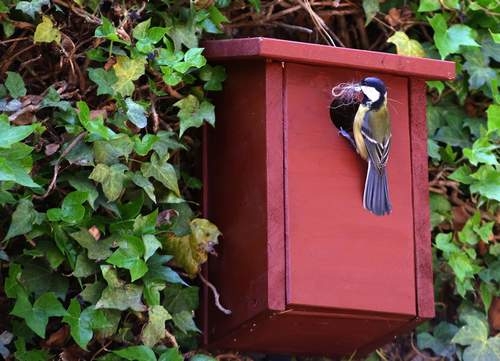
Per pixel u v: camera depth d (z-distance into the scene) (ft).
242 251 14.62
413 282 14.64
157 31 14.93
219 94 15.39
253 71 14.80
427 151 15.80
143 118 14.64
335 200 14.48
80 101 14.21
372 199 14.60
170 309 14.89
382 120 14.79
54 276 14.12
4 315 14.26
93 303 14.02
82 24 14.93
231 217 14.93
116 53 14.79
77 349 14.37
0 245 13.94
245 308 14.48
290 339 15.30
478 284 17.04
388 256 14.56
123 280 14.17
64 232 13.98
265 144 14.40
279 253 14.14
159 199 14.85
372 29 17.37
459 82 17.30
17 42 14.85
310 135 14.56
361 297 14.30
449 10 17.13
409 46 16.93
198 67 14.76
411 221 14.83
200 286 15.29
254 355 16.02
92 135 14.20
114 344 14.49
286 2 16.67
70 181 14.16
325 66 14.71
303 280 14.11
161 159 14.82
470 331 16.42
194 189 15.61
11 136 12.82
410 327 14.92
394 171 14.93
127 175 14.44
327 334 15.17
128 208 14.37
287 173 14.37
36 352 14.03
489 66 17.43
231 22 16.48
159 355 14.42
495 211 16.99
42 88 14.92
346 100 15.43
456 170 16.79
